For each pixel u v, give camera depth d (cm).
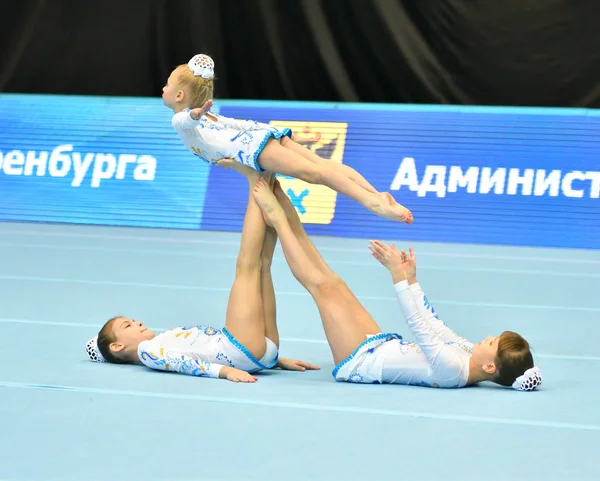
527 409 729
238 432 646
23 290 1256
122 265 1499
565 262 1662
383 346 812
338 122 2030
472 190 1927
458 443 633
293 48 2269
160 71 2336
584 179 1897
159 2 2316
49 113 2169
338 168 895
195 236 1895
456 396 770
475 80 2180
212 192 2023
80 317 1084
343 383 813
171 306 1166
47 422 660
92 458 583
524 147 1941
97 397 733
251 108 2070
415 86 2203
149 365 834
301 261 830
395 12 2197
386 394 771
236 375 805
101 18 2345
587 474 576
